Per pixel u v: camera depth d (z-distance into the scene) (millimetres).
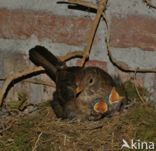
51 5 3965
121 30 3979
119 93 3715
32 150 3406
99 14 3889
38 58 3830
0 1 3943
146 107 3688
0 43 3934
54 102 3729
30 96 3938
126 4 3992
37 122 3574
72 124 3562
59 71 3775
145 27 3992
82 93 3688
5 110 3820
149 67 3982
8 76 3869
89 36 3885
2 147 3441
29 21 3951
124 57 3971
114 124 3525
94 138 3436
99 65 3955
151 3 3988
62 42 3957
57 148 3400
